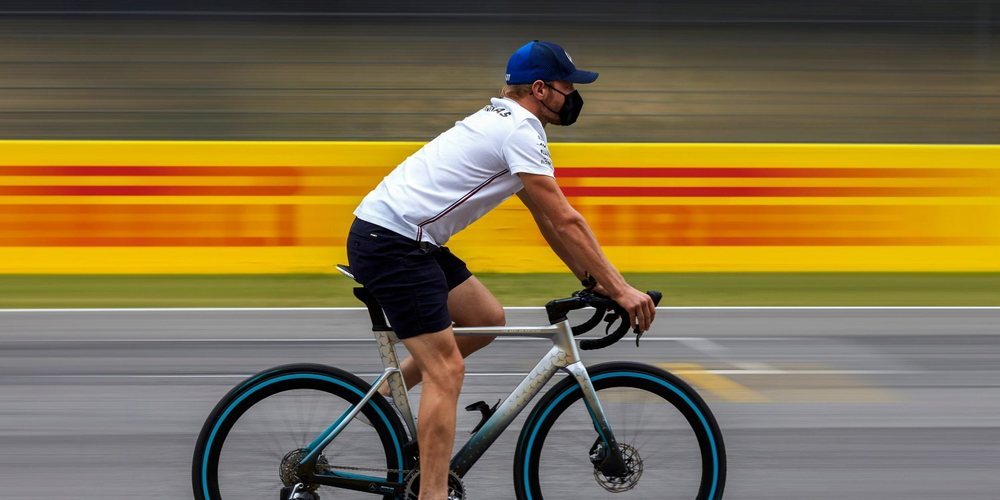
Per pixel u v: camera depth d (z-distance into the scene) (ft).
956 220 37.86
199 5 75.66
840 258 37.70
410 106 63.82
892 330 28.60
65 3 76.38
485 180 12.25
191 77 66.28
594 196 37.06
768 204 37.45
